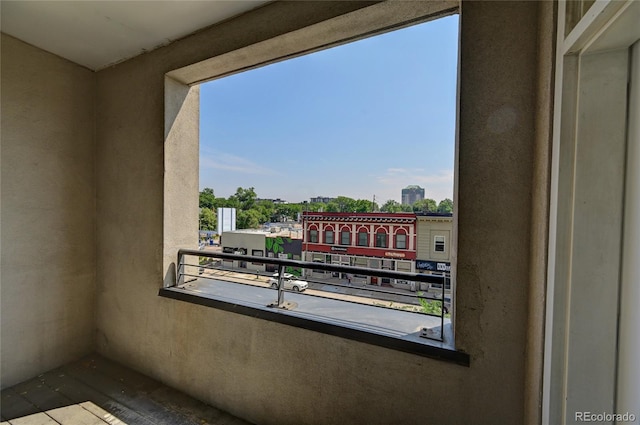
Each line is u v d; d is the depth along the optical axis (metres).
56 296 2.20
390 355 1.29
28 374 2.05
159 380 2.03
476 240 1.13
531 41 1.05
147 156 2.10
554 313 0.87
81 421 1.64
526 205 1.06
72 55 2.17
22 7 1.67
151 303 2.07
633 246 0.78
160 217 2.04
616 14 0.67
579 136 0.84
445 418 1.19
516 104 1.07
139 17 1.74
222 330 1.77
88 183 2.37
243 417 1.69
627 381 0.79
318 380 1.47
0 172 1.93
